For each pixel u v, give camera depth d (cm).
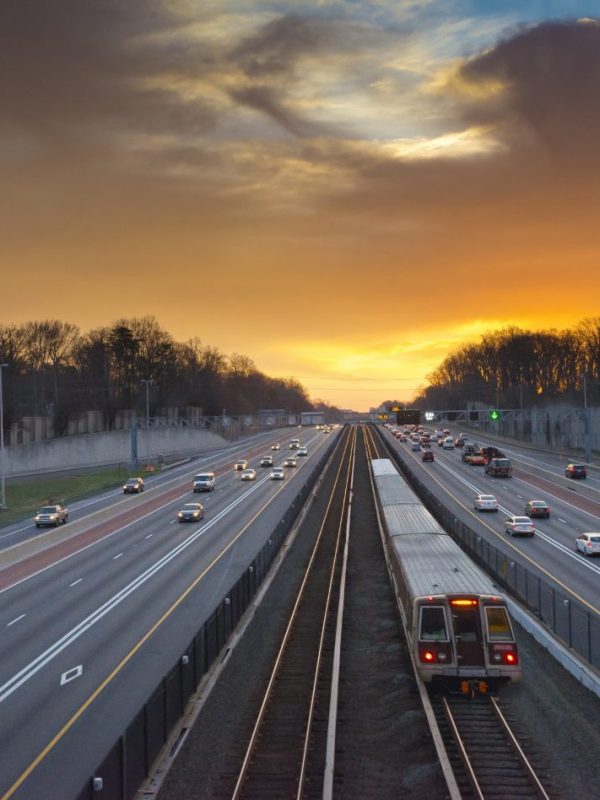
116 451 13675
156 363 18825
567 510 7238
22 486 10144
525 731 2134
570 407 16275
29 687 2611
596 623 3170
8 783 1891
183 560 4984
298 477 10450
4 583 4497
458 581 2594
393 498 5562
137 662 2842
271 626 3431
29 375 17012
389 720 2277
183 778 1892
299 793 1753
